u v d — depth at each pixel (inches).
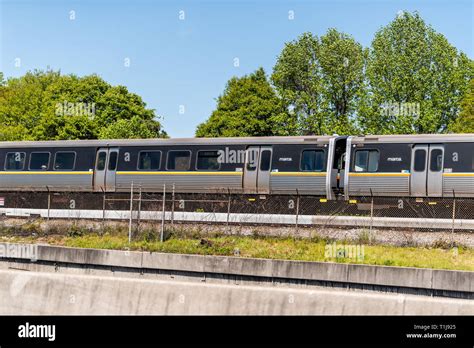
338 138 1081.4
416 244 821.9
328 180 1065.5
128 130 2164.1
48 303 757.3
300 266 707.4
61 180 1270.9
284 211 1067.3
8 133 2277.3
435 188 1000.9
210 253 818.8
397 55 1688.0
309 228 902.4
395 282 669.3
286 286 714.2
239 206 1085.8
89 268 815.7
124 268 796.6
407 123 1632.6
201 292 685.9
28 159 1314.0
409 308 610.5
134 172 1203.2
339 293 634.2
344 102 1824.6
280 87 1923.0
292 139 1104.2
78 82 2370.8
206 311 680.4
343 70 1793.8
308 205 1065.5
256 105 2183.8
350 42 1849.2
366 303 623.8
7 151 1338.6
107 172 1230.9
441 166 1000.9
